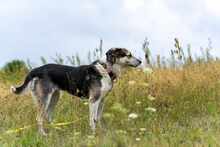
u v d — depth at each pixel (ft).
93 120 43.06
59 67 44.75
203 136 37.96
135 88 49.42
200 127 42.04
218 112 46.01
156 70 54.34
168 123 43.01
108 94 47.65
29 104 49.44
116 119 43.19
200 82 51.11
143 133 40.04
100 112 43.78
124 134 37.86
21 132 41.88
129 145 35.78
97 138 37.93
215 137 37.35
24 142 37.88
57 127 42.86
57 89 44.93
